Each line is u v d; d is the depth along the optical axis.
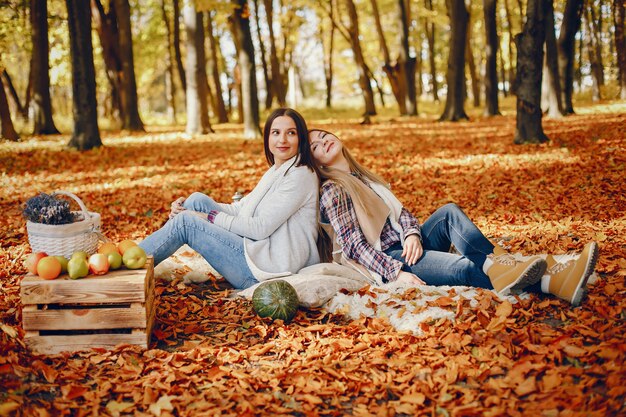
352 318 3.80
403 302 3.75
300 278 4.02
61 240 3.68
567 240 5.21
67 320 3.34
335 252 4.31
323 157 4.37
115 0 20.86
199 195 4.62
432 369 3.05
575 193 7.33
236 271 4.28
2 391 2.85
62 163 12.37
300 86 44.41
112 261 3.48
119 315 3.37
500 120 21.14
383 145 14.69
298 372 3.10
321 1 28.20
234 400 2.86
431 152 12.77
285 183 4.20
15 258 5.28
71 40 14.30
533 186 8.14
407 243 3.98
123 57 20.98
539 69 12.38
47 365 3.17
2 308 3.99
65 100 39.50
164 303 4.19
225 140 17.27
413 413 2.71
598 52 29.52
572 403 2.58
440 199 7.91
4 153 13.18
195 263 4.86
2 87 16.12
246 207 4.33
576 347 3.05
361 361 3.20
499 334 3.30
